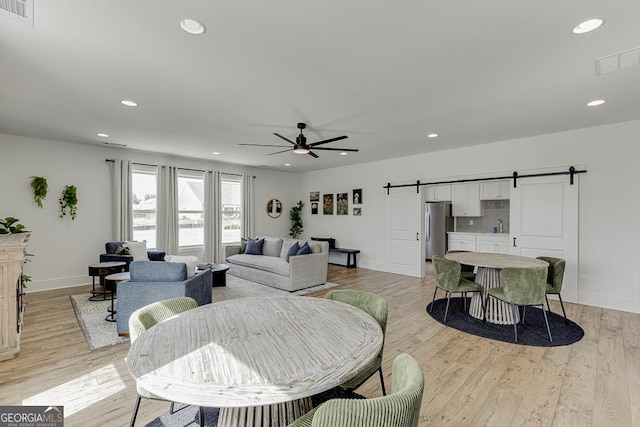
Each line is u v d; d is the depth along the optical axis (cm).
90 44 216
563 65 243
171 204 635
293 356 127
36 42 212
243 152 593
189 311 186
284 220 865
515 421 190
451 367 257
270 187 831
